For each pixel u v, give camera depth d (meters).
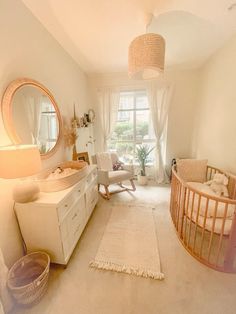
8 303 1.16
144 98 3.65
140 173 3.63
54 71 2.15
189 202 1.79
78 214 1.81
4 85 1.34
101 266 1.53
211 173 2.48
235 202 1.30
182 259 1.61
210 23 1.86
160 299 1.25
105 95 3.56
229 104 2.16
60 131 2.24
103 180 2.84
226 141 2.22
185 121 3.49
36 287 1.20
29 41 1.63
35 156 1.27
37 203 1.34
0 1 1.29
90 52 2.56
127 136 3.89
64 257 1.47
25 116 1.58
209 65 2.78
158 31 2.02
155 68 1.38
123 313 1.17
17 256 1.47
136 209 2.54
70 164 2.31
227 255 1.43
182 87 3.36
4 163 1.13
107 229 2.08
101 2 1.52
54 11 1.65
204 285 1.35
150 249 1.74
